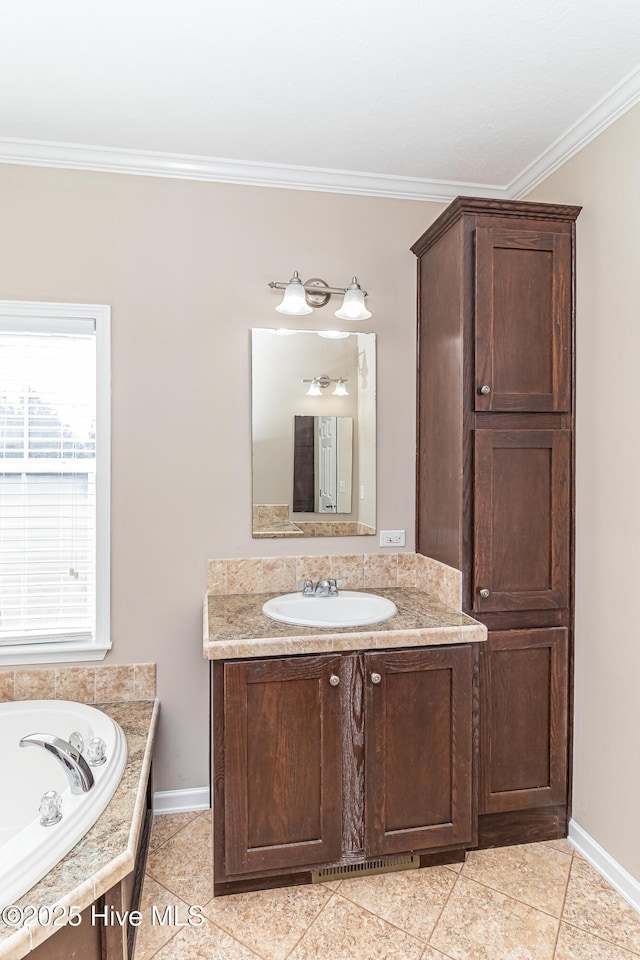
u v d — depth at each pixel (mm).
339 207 2646
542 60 1867
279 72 1923
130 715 2332
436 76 1944
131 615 2484
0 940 1185
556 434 2289
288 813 1978
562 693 2307
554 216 2270
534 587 2287
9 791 2090
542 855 2225
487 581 2246
